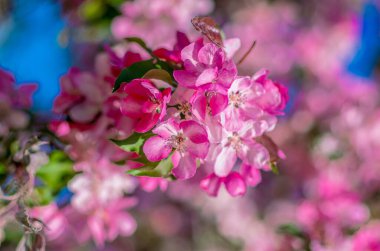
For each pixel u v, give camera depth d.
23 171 0.59
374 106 1.05
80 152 0.62
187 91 0.49
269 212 1.14
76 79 0.61
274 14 1.24
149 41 0.81
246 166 0.54
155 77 0.50
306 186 1.05
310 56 1.22
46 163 0.61
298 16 1.26
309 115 1.08
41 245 0.57
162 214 1.23
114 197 0.68
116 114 0.58
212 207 1.21
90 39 0.85
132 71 0.51
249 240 1.14
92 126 0.60
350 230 0.79
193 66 0.49
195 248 1.23
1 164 0.60
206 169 0.55
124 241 1.19
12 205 0.59
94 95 0.60
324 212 0.83
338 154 0.99
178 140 0.49
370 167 0.98
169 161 0.50
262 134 0.53
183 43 0.52
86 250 1.08
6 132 0.64
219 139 0.49
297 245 0.80
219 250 1.22
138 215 1.22
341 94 1.11
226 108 0.50
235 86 0.50
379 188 0.97
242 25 1.23
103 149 0.60
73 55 1.09
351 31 1.25
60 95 0.61
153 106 0.49
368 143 0.98
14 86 0.67
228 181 0.53
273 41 1.23
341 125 1.01
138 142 0.51
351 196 0.87
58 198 0.66
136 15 0.82
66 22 0.85
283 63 1.22
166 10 0.82
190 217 1.25
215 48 0.49
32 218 0.58
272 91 0.52
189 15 0.82
